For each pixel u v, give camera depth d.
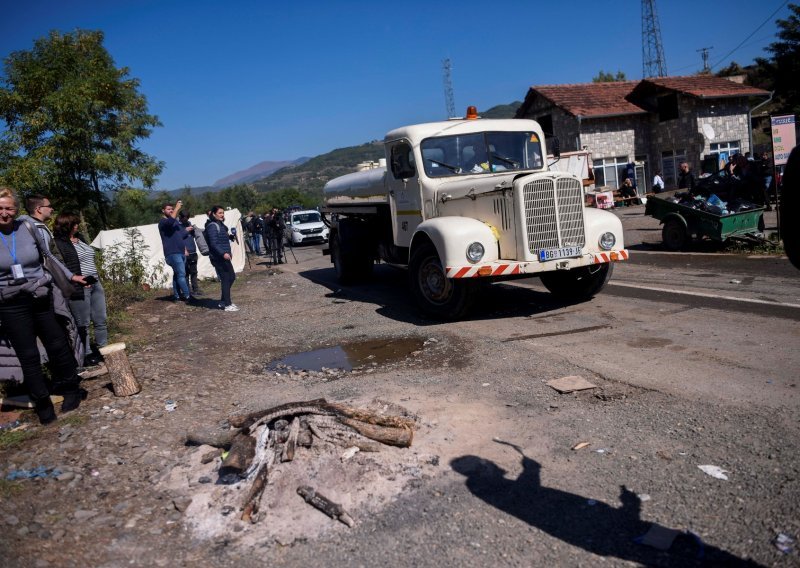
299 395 5.45
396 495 3.51
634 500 3.28
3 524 3.31
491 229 7.65
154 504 3.63
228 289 10.31
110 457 4.25
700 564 2.73
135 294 12.02
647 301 8.04
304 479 3.67
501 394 5.03
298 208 34.78
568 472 3.64
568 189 7.46
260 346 7.61
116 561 3.07
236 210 17.88
